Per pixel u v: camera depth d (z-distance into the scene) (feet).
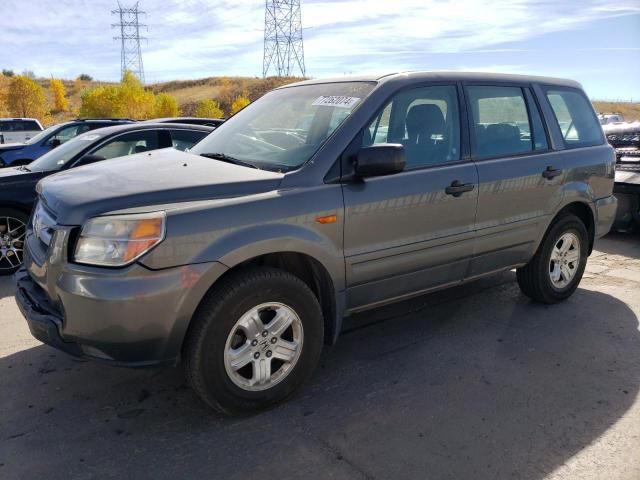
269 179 10.16
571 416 10.19
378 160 10.42
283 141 11.75
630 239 24.66
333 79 13.20
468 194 12.60
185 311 9.05
